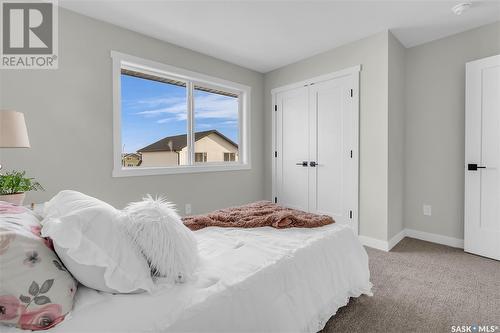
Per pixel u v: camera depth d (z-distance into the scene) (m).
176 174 3.16
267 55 3.44
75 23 2.39
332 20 2.55
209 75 3.44
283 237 1.51
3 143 1.61
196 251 1.11
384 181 2.77
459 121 2.78
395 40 2.89
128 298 0.86
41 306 0.72
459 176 2.79
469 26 2.64
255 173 4.07
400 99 3.04
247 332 0.92
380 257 2.53
